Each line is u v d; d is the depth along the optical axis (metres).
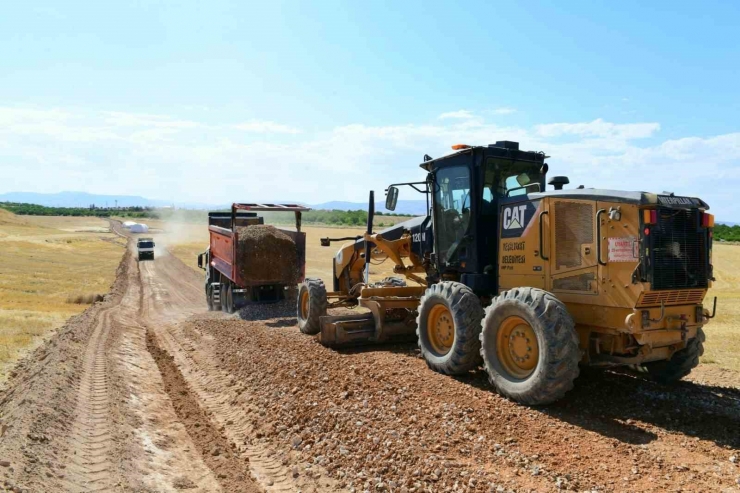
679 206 5.62
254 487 4.98
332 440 5.63
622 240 5.64
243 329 12.29
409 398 6.33
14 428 5.43
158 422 6.82
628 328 5.56
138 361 10.46
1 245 64.38
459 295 7.07
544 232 6.51
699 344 6.47
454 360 7.01
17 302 23.66
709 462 4.69
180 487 4.90
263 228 16.22
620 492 4.19
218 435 6.42
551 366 5.69
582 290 6.06
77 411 6.51
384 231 10.11
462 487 4.38
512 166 7.94
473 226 7.63
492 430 5.39
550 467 4.62
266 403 7.14
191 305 22.72
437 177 8.40
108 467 5.00
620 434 5.29
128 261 49.56
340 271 11.83
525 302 5.99
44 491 4.20
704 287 5.94
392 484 4.59
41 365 9.17
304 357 8.52
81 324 13.74
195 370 9.66
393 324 9.27
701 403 6.19
